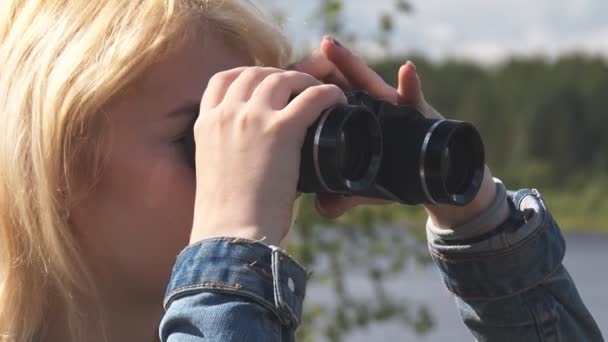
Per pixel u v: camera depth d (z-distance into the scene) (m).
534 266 2.44
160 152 2.06
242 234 1.85
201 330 1.81
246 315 1.81
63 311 2.11
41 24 2.13
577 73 71.56
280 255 1.86
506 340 2.48
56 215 2.04
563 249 2.50
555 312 2.47
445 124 2.13
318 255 6.75
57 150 2.04
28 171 2.07
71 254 2.05
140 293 2.10
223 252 1.84
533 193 2.55
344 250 6.79
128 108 2.05
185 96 2.09
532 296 2.46
